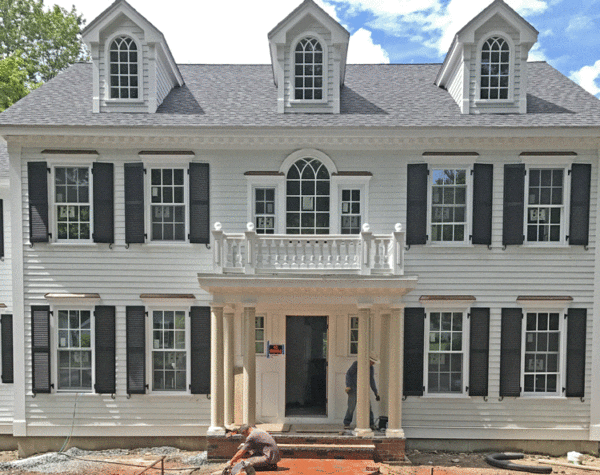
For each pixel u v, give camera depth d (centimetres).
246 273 1020
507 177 1159
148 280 1174
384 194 1184
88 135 1143
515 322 1166
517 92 1204
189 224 1170
